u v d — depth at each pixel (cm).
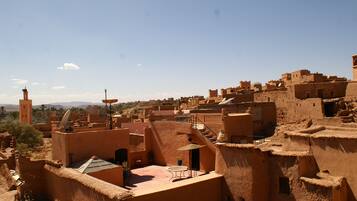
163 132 2878
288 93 4734
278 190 1661
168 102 10056
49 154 3975
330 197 1417
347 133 1714
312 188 1491
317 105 4228
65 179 1984
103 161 2227
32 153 4106
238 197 1716
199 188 1706
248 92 5769
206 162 2467
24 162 2316
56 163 2206
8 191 2605
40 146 4984
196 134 2538
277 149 1956
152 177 2372
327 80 5325
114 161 2569
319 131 1914
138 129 3394
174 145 2761
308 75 5409
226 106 4797
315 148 1642
